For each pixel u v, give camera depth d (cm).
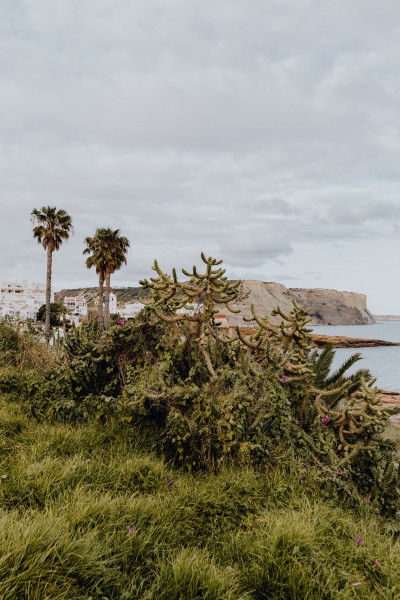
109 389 550
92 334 586
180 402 441
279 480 393
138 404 471
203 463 421
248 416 449
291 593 241
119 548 253
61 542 226
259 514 336
